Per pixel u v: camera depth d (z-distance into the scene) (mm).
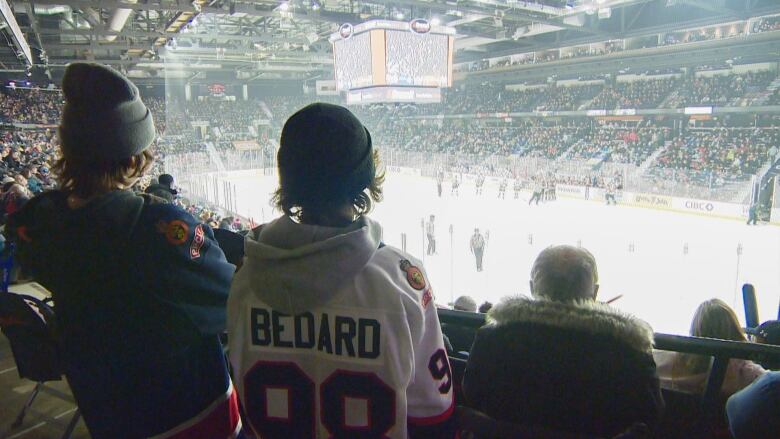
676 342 1819
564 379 1492
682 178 23984
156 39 31438
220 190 32812
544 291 1719
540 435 1494
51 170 1396
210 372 1510
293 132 1199
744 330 3197
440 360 1241
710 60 29859
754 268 14898
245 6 24125
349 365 1148
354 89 28516
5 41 19141
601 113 36938
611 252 17312
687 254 16703
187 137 48594
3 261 4441
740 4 27609
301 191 1202
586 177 28750
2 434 2943
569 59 38094
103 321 1321
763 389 1551
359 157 1207
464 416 1613
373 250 1168
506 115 45406
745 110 28562
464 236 20453
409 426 1214
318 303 1141
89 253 1287
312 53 39688
